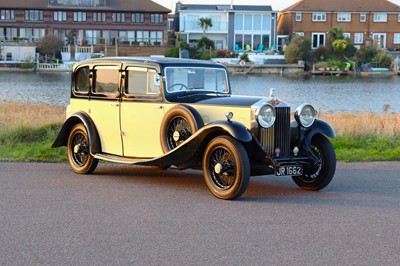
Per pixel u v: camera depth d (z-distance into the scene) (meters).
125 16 76.38
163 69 8.84
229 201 7.78
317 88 47.41
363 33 79.25
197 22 79.12
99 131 9.67
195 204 7.58
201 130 7.94
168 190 8.45
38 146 12.41
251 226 6.54
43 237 6.08
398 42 79.94
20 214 6.98
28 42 71.69
